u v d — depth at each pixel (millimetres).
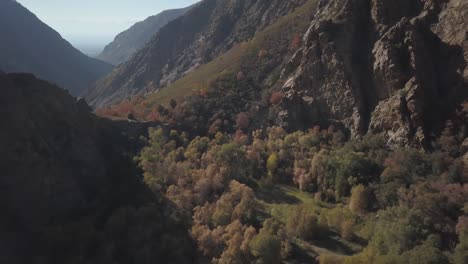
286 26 140375
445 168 70312
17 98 68500
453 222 62031
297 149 93375
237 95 120125
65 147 72250
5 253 56500
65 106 78688
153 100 136375
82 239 60844
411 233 59656
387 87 86375
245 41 160000
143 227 65312
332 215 72188
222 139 101438
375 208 71688
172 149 99625
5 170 62281
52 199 65250
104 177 75750
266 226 70000
